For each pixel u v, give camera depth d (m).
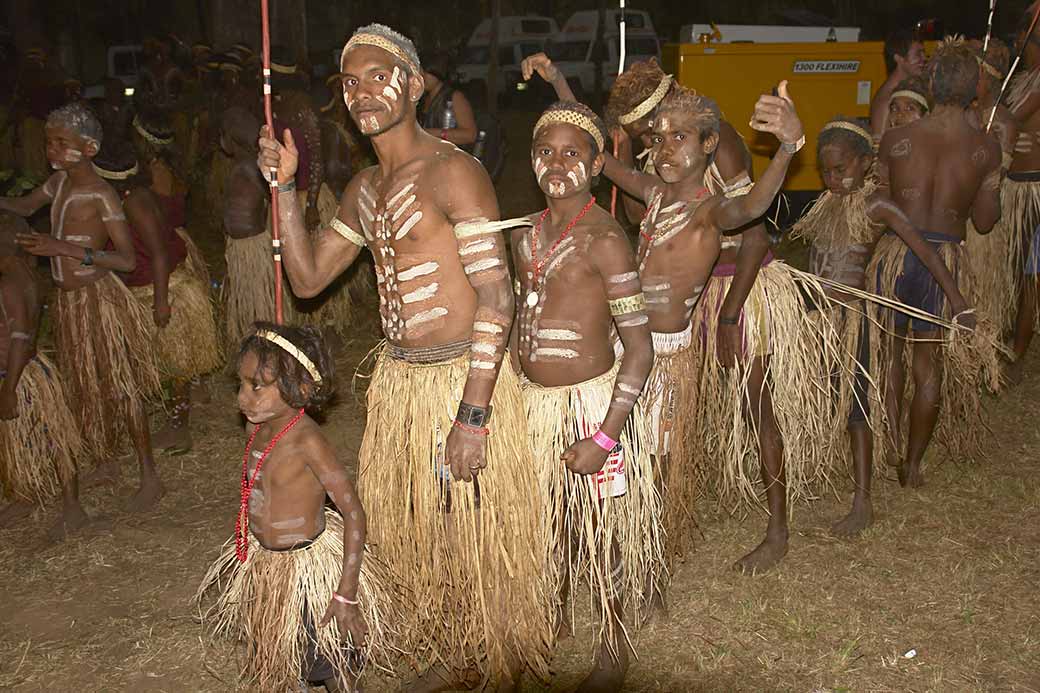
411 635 3.46
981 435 5.11
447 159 3.04
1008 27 20.75
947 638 3.71
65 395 4.64
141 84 10.69
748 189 3.75
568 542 3.43
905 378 5.02
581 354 3.26
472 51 20.94
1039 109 5.68
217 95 8.88
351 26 26.33
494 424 3.19
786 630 3.78
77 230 4.56
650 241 3.57
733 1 25.97
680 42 8.64
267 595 3.23
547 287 3.23
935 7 22.64
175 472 5.25
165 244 4.93
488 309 3.00
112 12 24.62
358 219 3.26
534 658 3.44
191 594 4.12
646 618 3.77
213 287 7.28
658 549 3.53
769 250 4.18
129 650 3.75
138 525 4.72
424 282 3.11
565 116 3.07
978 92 5.30
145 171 4.92
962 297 4.41
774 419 4.17
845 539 4.43
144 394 4.95
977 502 4.70
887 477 5.00
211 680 3.56
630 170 3.87
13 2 17.86
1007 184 5.79
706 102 3.44
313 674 3.27
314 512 3.22
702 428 4.18
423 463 3.20
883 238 4.77
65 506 4.67
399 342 3.21
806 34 8.78
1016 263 5.83
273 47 7.69
